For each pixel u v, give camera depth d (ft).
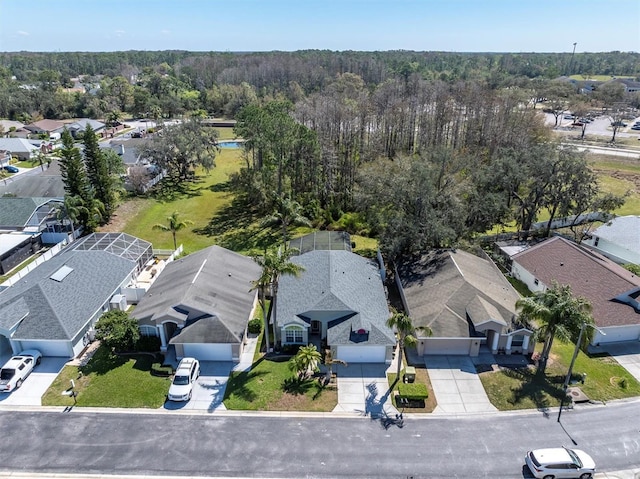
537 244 161.58
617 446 88.94
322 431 92.17
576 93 561.02
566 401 100.42
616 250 165.99
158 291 132.36
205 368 110.63
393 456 86.22
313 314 119.34
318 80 606.55
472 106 285.02
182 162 277.44
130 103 551.18
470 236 177.17
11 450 87.04
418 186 149.38
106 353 115.85
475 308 117.50
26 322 112.88
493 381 106.63
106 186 205.98
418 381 106.63
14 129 397.80
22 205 191.21
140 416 95.76
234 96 527.40
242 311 123.03
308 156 211.82
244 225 208.23
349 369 110.93
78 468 83.46
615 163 312.09
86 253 144.46
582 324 99.40
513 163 175.32
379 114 287.07
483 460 85.56
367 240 190.80
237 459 85.51
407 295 132.16
